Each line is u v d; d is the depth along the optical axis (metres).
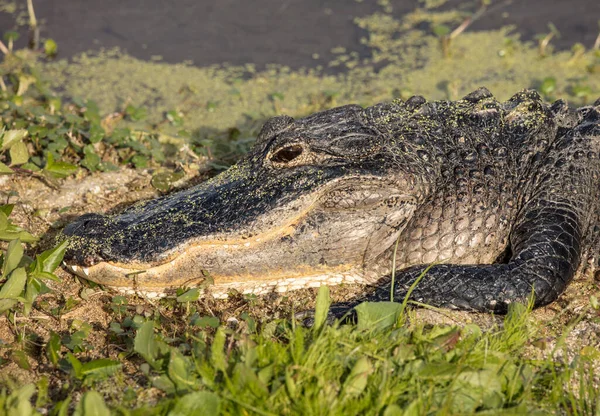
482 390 10.19
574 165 14.41
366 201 12.94
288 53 27.47
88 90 24.62
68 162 18.14
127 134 19.06
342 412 9.64
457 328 11.07
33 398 10.73
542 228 13.48
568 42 28.19
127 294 13.33
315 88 25.22
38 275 12.27
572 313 13.16
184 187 17.58
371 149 13.29
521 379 10.56
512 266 12.95
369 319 11.27
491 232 13.91
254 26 29.23
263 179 13.24
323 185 12.74
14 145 15.53
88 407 9.26
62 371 11.32
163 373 10.65
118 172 18.11
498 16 30.25
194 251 12.71
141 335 10.64
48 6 29.81
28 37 27.61
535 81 25.52
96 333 12.42
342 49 27.83
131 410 9.84
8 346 11.84
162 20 29.36
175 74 25.97
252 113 22.78
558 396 10.44
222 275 12.91
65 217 16.09
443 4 31.19
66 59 26.48
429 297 12.74
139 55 27.03
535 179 14.35
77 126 19.06
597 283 14.20
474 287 12.70
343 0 31.38
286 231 12.94
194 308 12.98
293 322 11.19
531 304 12.45
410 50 27.86
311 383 10.00
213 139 21.16
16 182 17.08
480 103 15.20
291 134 13.41
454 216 13.65
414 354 10.77
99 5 30.22
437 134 14.24
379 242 13.34
